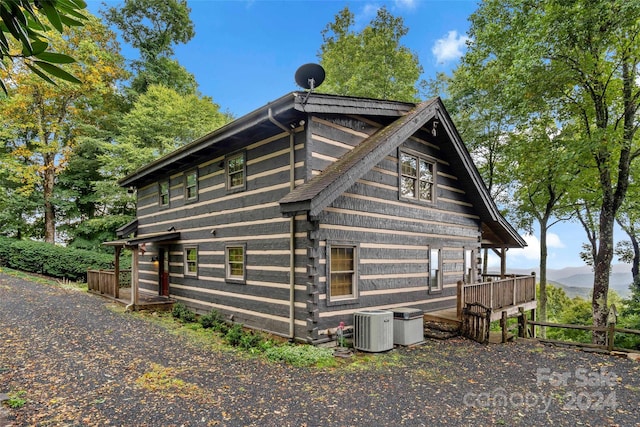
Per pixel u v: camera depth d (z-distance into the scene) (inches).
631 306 529.3
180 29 1006.4
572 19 351.6
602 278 447.8
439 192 412.8
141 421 157.0
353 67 835.4
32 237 901.2
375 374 230.2
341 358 261.0
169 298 459.8
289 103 266.1
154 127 777.6
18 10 43.1
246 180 343.0
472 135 639.8
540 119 522.6
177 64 1010.7
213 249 385.4
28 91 703.1
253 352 266.8
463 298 344.8
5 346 258.5
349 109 303.3
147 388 194.4
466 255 451.2
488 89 558.9
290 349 258.1
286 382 210.8
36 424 150.5
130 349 267.9
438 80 756.0
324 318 281.9
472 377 230.5
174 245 458.0
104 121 839.1
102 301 469.1
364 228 319.0
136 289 421.4
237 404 178.4
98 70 753.6
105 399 178.4
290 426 157.5
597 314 448.8
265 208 319.9
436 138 403.9
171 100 807.1
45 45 44.1
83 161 798.5
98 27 786.2
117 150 738.8
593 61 390.0
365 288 316.5
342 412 173.2
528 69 386.6
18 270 690.8
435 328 359.6
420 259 379.2
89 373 213.8
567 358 279.6
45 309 394.6
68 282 647.1
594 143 390.0
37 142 738.8
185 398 183.2
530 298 463.8
